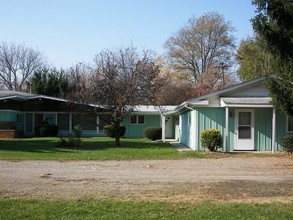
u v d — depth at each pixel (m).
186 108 25.03
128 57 43.72
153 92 26.81
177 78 55.53
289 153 20.66
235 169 14.70
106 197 9.21
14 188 10.40
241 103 21.02
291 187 10.77
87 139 33.47
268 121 22.20
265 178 12.46
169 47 56.25
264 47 15.14
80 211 7.75
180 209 8.01
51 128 37.62
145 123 39.53
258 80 22.22
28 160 17.08
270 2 13.91
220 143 21.28
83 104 26.50
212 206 8.28
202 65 55.34
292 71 15.12
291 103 17.31
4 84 62.62
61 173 13.30
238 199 9.12
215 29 54.31
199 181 11.75
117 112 25.66
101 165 15.67
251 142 22.09
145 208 8.03
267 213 7.70
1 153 19.41
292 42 13.75
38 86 47.56
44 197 9.19
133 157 18.59
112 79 25.39
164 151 21.42
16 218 7.28
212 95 22.25
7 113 35.72
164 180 11.90
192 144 23.16
